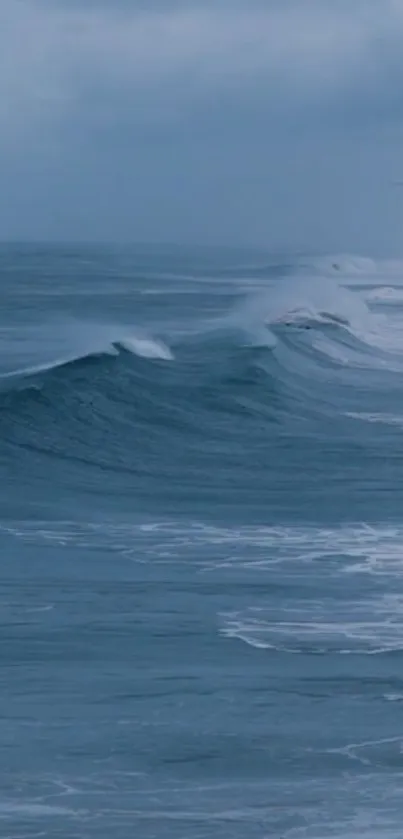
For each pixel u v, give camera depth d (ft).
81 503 216.74
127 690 119.44
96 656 129.49
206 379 330.95
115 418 287.69
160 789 99.40
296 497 221.46
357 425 304.71
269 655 130.52
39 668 125.29
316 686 121.19
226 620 143.02
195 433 287.48
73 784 99.86
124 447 269.44
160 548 179.83
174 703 116.26
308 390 351.67
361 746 107.65
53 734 108.78
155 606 148.77
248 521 200.34
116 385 306.35
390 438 286.46
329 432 294.25
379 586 157.99
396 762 104.68
